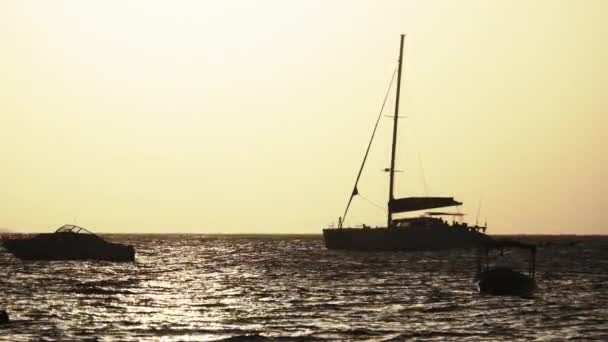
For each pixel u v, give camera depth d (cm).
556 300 15225
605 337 11400
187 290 16925
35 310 13350
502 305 14450
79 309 13612
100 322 12256
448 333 11612
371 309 13938
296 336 11275
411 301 15025
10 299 14800
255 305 14412
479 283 16112
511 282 15775
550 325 12356
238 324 12231
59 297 15250
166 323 12244
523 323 12512
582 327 12188
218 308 14000
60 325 11919
